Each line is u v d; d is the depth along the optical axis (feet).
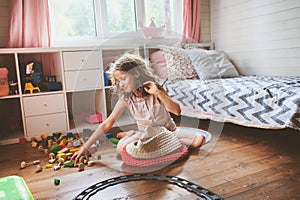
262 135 6.02
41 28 6.81
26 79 6.65
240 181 3.80
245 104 5.33
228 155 4.83
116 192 3.65
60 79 6.82
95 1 7.91
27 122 6.37
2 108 7.19
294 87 4.80
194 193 3.53
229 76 7.72
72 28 7.83
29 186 3.96
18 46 6.61
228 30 8.68
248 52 8.02
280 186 3.60
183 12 8.65
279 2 6.88
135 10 8.45
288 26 6.71
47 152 5.45
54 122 6.68
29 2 6.63
